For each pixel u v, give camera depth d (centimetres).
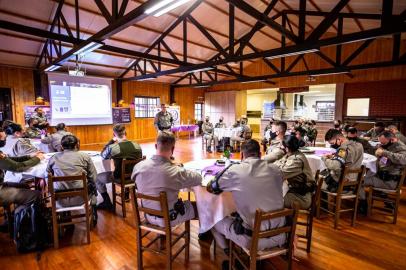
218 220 192
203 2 600
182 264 210
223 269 199
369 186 304
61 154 244
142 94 1058
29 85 748
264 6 675
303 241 247
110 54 764
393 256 222
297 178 225
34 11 506
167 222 178
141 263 198
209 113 1317
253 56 495
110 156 295
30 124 533
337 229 273
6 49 625
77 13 423
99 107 883
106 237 255
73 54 481
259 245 158
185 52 641
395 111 800
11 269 202
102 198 331
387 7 328
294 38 425
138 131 1056
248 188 154
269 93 1411
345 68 671
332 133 300
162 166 183
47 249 231
